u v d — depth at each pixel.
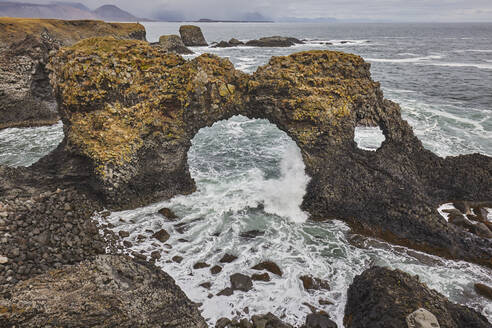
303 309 11.48
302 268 13.51
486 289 12.34
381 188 16.77
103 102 16.02
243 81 17.94
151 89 16.70
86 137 16.16
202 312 11.20
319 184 17.47
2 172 15.95
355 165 17.48
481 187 17.94
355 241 15.42
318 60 17.58
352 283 12.38
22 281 10.46
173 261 13.65
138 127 16.59
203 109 17.80
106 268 10.84
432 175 18.52
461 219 16.31
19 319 8.98
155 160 17.53
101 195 16.84
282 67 17.64
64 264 12.46
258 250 14.56
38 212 14.39
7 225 13.08
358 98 17.56
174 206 17.62
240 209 17.53
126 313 9.61
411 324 9.00
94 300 9.73
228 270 13.24
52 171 16.88
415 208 15.61
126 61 16.00
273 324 10.52
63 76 15.85
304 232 15.98
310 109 17.08
